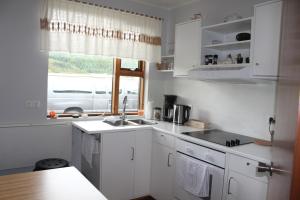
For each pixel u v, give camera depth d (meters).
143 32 3.45
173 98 3.57
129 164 2.81
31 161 2.86
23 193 1.22
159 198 2.85
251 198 1.89
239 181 1.98
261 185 1.82
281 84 1.00
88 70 3.37
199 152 2.34
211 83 3.10
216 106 3.03
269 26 2.10
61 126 3.04
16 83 2.75
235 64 2.42
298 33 0.74
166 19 3.79
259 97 2.57
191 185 2.33
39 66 2.86
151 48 3.54
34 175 1.45
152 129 2.96
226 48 2.82
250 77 2.21
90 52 3.05
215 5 3.10
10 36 2.68
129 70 3.61
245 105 2.70
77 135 3.01
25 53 2.77
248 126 2.67
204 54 2.82
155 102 3.76
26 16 2.75
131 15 3.33
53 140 2.99
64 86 3.22
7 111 2.72
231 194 2.05
